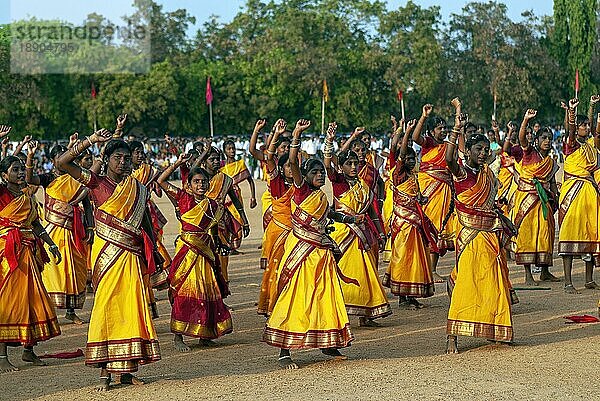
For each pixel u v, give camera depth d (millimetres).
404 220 15828
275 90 74125
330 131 13945
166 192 13453
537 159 17969
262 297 15164
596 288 17562
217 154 16156
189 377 11141
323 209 11602
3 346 12039
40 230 12508
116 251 10641
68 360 12680
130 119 68062
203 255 13312
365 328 14398
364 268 14273
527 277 18312
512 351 12062
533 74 80688
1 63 63750
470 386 10164
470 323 12078
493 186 12266
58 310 16719
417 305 16125
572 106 17016
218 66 76125
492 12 80938
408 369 11102
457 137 12172
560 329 13680
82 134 67938
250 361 12117
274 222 15383
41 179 15500
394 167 15977
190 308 13172
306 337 11359
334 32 77062
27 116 65812
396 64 73812
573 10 81625
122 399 10117
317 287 11477
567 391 9891
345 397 9805
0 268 12070
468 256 12180
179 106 71188
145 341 10664
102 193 10719
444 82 78375
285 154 14672
